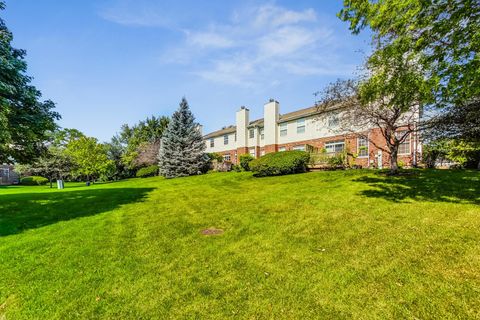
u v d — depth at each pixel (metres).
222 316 2.99
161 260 4.61
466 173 9.86
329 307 3.01
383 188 8.82
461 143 11.84
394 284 3.33
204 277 3.91
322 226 5.82
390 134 11.18
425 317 2.72
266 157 16.61
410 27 5.59
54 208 9.63
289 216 6.83
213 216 7.50
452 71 5.28
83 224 7.25
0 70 7.97
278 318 2.89
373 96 7.58
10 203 10.68
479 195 6.89
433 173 10.45
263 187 12.13
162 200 10.73
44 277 4.15
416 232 4.92
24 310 3.32
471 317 2.66
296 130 23.88
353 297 3.15
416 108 10.66
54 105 10.11
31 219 8.02
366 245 4.59
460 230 4.77
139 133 40.03
